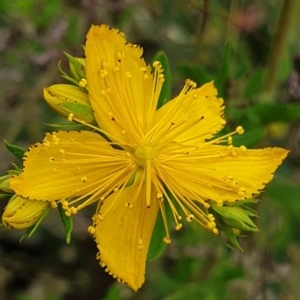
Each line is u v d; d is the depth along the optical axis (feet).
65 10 0.41
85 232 0.42
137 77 0.27
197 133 0.27
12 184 0.25
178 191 0.27
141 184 0.27
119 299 0.38
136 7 0.42
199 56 0.40
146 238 0.26
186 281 0.39
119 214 0.26
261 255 0.39
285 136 0.41
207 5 0.36
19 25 0.41
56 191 0.26
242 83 0.38
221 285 0.38
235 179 0.27
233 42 0.41
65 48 0.40
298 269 0.42
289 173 0.43
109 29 0.26
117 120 0.27
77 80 0.27
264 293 0.39
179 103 0.27
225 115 0.33
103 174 0.26
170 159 0.27
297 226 0.43
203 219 0.27
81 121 0.26
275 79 0.37
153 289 0.42
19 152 0.26
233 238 0.27
